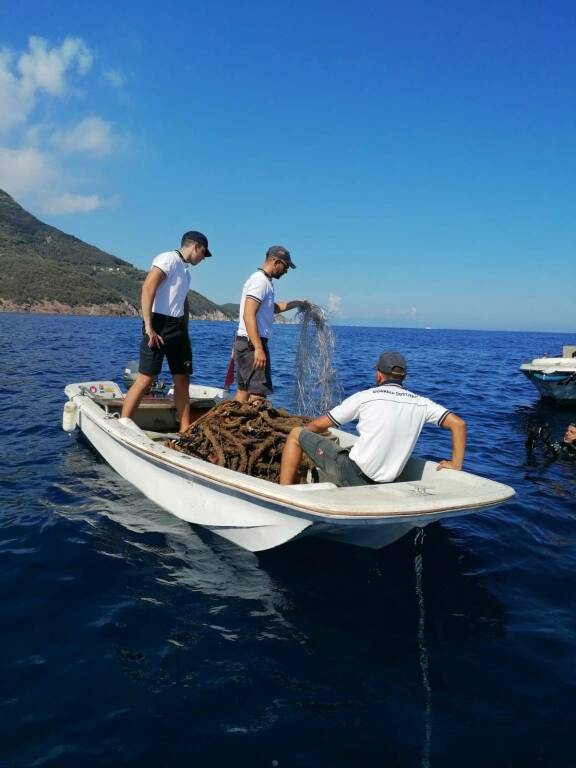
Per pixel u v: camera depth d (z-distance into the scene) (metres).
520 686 2.60
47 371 14.76
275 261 5.37
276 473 4.35
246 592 3.39
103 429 5.52
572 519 4.85
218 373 17.03
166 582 3.48
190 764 2.10
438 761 2.14
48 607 3.15
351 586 3.51
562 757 2.18
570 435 7.45
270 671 2.65
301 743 2.21
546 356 13.44
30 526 4.30
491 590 3.53
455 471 3.76
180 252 5.37
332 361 6.59
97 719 2.31
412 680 2.62
